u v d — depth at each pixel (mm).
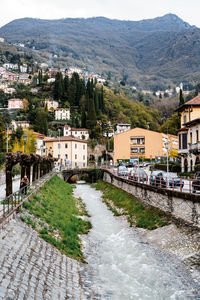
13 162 21828
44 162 43031
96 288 13430
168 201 24219
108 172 58188
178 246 18047
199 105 47812
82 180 77688
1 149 62969
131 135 95750
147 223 24359
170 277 14477
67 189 48094
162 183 28906
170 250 18031
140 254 18141
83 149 92750
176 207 22734
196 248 16781
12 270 11070
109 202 38438
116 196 39344
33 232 16734
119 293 13047
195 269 14773
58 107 180625
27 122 153125
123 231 24125
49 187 35844
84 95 178125
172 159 72812
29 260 12953
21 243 14055
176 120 109438
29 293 10406
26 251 13625
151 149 94625
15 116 172375
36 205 22531
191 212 20203
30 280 11383
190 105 48219
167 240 19547
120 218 29000
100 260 17266
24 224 16969
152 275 14906
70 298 11961
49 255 15008
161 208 25703
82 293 12773
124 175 45938
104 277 14742
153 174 31484
